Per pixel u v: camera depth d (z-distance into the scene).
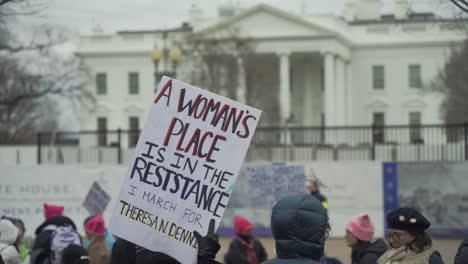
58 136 31.84
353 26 80.81
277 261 4.23
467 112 45.62
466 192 22.09
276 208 4.30
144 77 82.25
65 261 7.79
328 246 20.62
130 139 34.88
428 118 78.50
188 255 5.13
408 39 78.44
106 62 83.06
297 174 22.78
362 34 80.31
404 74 79.19
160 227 5.17
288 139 44.94
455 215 22.09
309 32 73.44
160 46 80.81
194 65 59.06
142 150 5.23
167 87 5.25
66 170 22.38
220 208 5.14
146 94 82.12
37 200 22.19
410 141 32.66
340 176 22.73
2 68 34.31
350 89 80.00
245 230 11.04
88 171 22.52
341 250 19.69
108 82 83.06
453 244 16.45
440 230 22.14
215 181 5.16
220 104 5.19
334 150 33.22
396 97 79.44
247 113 5.16
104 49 82.94
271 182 22.95
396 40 78.88
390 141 33.41
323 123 78.44
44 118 50.31
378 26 79.94
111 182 22.59
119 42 82.94
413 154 33.19
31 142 51.53
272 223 4.30
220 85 59.06
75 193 22.38
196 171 5.18
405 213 5.67
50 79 34.47
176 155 5.20
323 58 78.69
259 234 22.97
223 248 20.83
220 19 74.56
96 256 8.35
